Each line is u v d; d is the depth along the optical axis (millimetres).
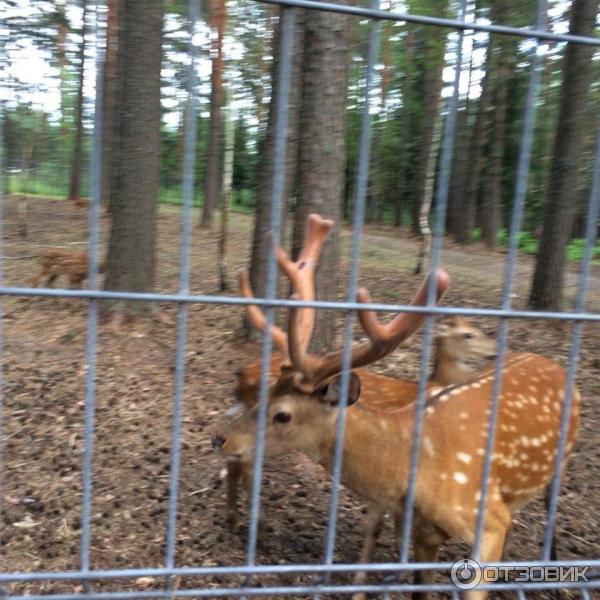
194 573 2562
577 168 9766
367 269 15094
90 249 2326
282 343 3369
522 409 3424
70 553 3814
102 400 6035
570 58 9578
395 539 3793
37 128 23500
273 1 2320
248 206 36344
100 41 2225
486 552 3125
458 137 20125
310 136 5691
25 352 7270
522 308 10961
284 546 4023
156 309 8586
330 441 3125
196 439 5379
